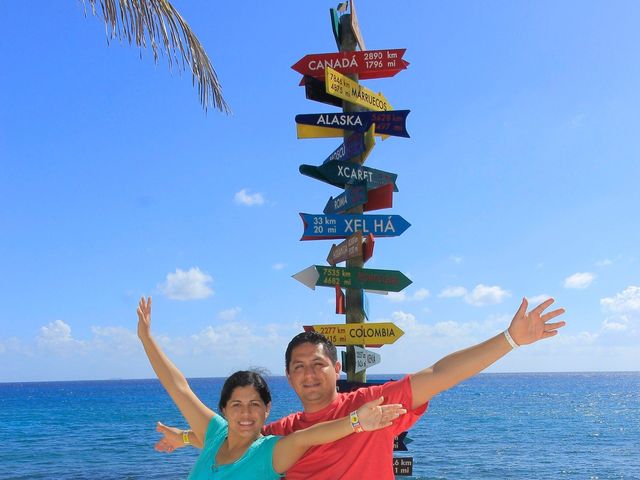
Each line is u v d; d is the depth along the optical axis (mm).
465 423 50781
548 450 33156
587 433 42438
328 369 4145
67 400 101188
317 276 6906
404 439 6836
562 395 105625
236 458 3957
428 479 23969
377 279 7043
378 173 7477
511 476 24766
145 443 37719
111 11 6023
